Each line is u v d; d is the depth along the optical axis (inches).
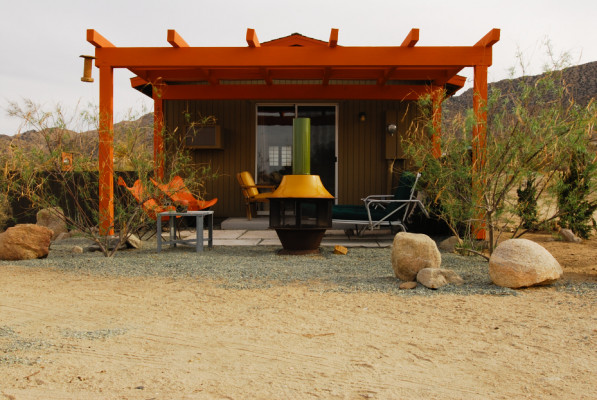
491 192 224.7
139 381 94.0
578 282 174.9
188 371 99.3
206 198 403.2
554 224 299.6
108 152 268.2
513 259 166.4
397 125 392.5
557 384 92.7
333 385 92.7
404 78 355.3
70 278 191.5
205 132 389.1
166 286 177.5
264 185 363.9
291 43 376.8
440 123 232.5
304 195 243.6
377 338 119.3
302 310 144.6
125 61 276.1
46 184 287.7
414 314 138.9
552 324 128.2
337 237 319.3
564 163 214.1
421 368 101.0
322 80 379.2
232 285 177.9
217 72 352.2
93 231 271.4
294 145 250.5
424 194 305.3
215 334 123.2
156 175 283.4
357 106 402.6
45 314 141.9
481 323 130.0
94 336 121.3
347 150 403.5
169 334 123.2
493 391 90.1
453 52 271.4
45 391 89.1
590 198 304.3
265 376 96.9
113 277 193.2
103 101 275.7
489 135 220.5
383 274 195.2
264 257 239.3
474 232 242.8
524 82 207.0
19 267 212.1
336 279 185.2
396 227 330.3
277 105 410.0
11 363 102.3
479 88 269.7
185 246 283.4
